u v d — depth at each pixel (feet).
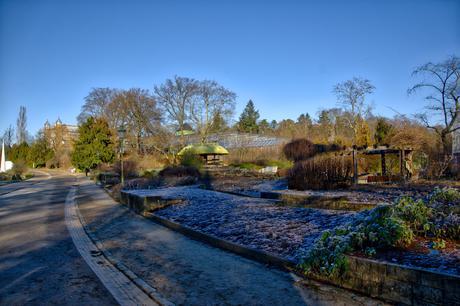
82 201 59.00
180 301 15.37
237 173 98.63
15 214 45.14
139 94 154.51
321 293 15.25
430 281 12.89
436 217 18.76
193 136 167.12
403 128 79.20
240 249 22.20
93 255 24.07
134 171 99.50
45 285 17.95
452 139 81.15
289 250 20.36
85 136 134.31
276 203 36.91
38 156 232.94
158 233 30.22
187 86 153.28
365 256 15.76
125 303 15.52
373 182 52.34
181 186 66.39
